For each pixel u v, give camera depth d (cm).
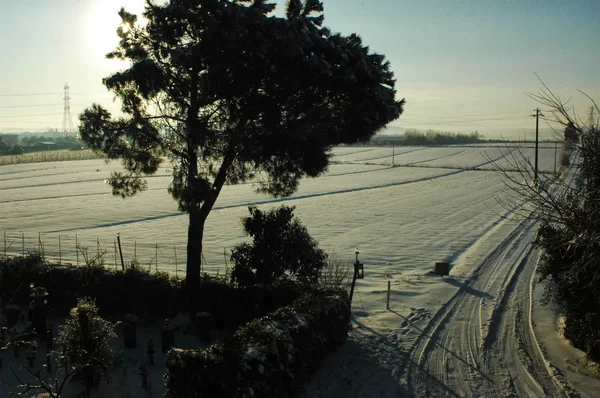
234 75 1370
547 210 1080
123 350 1304
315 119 1464
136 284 1541
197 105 1452
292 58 1356
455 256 2844
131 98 1509
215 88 1365
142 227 4047
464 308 1720
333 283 1792
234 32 1294
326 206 5275
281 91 1445
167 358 847
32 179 8444
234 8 1334
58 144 19775
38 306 1345
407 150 14900
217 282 1597
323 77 1419
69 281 1598
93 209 5150
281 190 1755
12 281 1655
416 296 1895
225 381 810
